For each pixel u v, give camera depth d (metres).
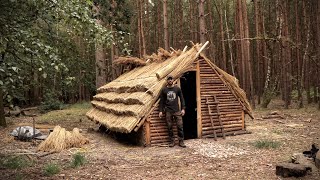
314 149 6.89
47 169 6.57
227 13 29.36
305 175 5.79
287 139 9.38
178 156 7.93
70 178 6.18
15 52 5.21
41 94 29.59
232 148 8.52
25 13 4.90
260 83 22.08
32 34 5.19
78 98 34.19
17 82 5.25
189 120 12.60
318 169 6.00
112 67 25.11
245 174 6.16
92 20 7.38
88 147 9.41
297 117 13.80
